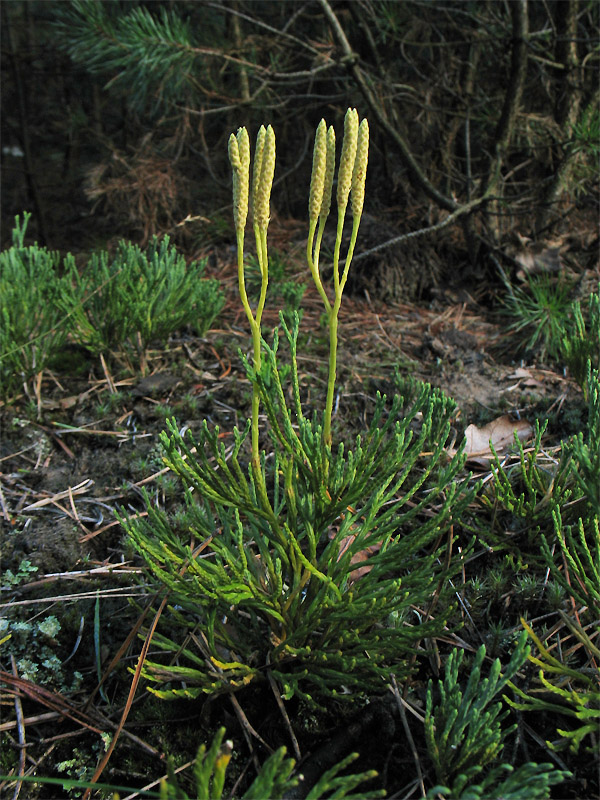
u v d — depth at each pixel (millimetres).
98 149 7031
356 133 1327
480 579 1987
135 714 1676
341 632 1595
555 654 1747
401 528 2119
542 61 4043
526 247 4105
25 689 1662
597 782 1481
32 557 2080
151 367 3119
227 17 5027
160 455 2518
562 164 4020
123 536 2174
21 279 2963
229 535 1739
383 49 5074
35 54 7031
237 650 1715
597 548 1628
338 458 1594
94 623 1872
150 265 3133
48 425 2738
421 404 1690
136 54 3762
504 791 1251
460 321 3836
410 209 4586
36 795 1531
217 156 5723
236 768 1562
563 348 2797
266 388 1561
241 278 1405
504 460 2346
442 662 1760
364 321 3768
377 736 1608
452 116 4840
